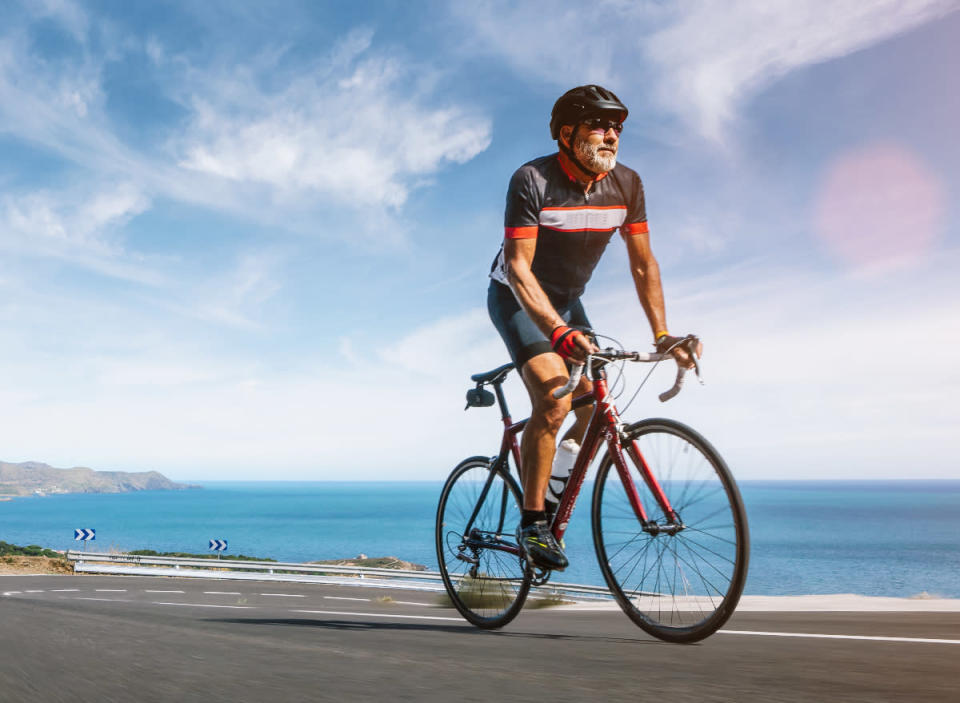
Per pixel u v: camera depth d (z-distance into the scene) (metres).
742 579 2.14
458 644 2.20
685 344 2.66
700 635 2.28
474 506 3.36
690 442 2.32
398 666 1.63
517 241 2.91
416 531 168.50
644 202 3.19
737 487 2.17
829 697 1.31
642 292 3.16
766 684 1.45
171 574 24.77
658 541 2.43
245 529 178.88
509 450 3.17
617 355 2.53
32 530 185.38
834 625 3.95
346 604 12.86
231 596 15.74
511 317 2.99
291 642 2.08
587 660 1.80
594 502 2.74
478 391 3.30
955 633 2.89
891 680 1.51
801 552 118.19
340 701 1.23
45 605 4.59
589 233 3.04
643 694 1.33
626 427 2.59
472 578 3.31
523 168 2.98
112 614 3.52
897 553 117.25
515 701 1.26
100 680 1.39
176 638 2.10
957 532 169.75
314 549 117.19
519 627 3.69
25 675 1.43
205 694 1.27
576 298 3.29
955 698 1.31
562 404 2.80
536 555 2.81
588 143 2.85
